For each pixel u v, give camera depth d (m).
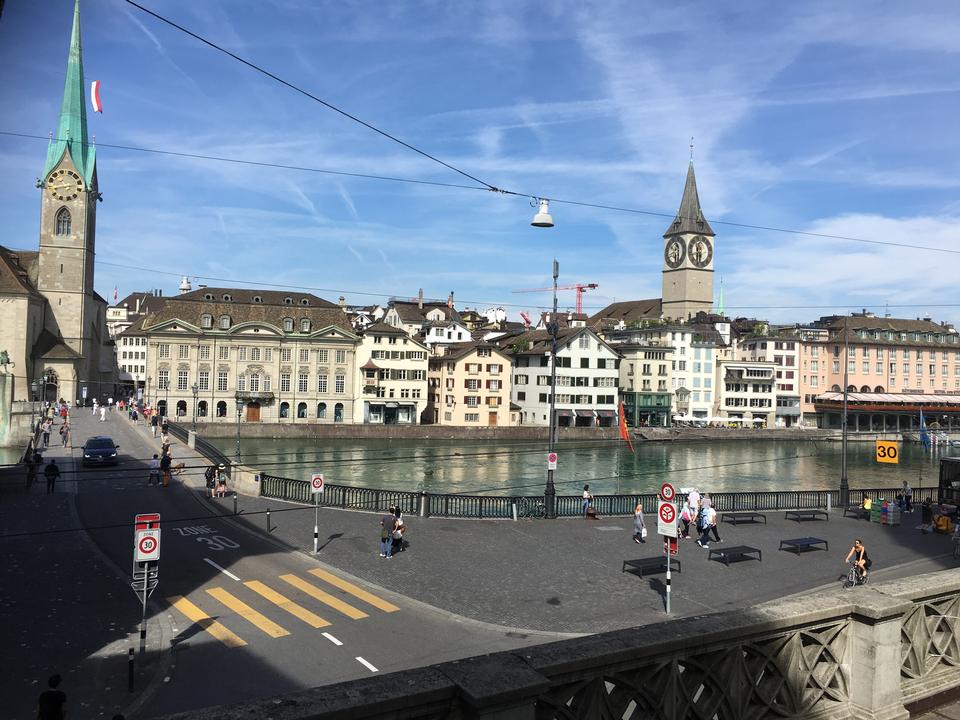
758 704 5.98
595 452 99.25
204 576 25.02
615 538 32.47
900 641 6.52
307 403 110.38
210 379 105.88
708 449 107.88
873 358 142.50
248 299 115.12
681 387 132.50
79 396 106.31
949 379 148.50
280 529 32.12
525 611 22.30
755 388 136.88
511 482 69.69
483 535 32.00
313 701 4.20
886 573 28.00
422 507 35.62
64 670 17.08
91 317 111.62
